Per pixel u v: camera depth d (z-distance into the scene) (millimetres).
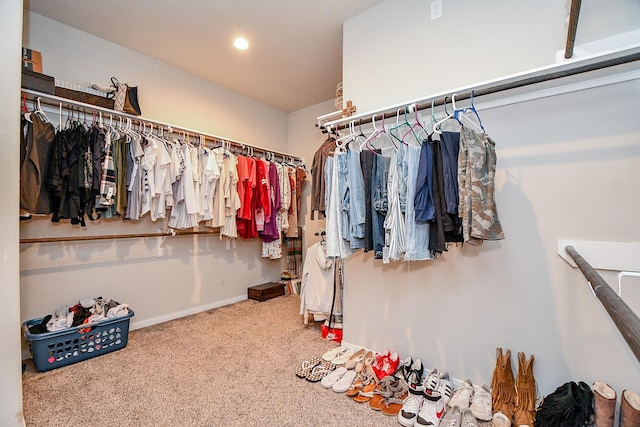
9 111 1296
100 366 2023
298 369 1960
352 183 1669
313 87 3562
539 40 1568
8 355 1288
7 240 1292
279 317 3039
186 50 2779
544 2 1559
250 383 1821
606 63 1207
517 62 1626
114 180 2254
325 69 3123
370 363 1908
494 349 1658
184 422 1477
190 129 2914
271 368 2002
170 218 2775
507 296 1625
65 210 2092
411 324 1955
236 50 2777
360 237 1644
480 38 1740
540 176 1544
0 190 1274
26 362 2064
